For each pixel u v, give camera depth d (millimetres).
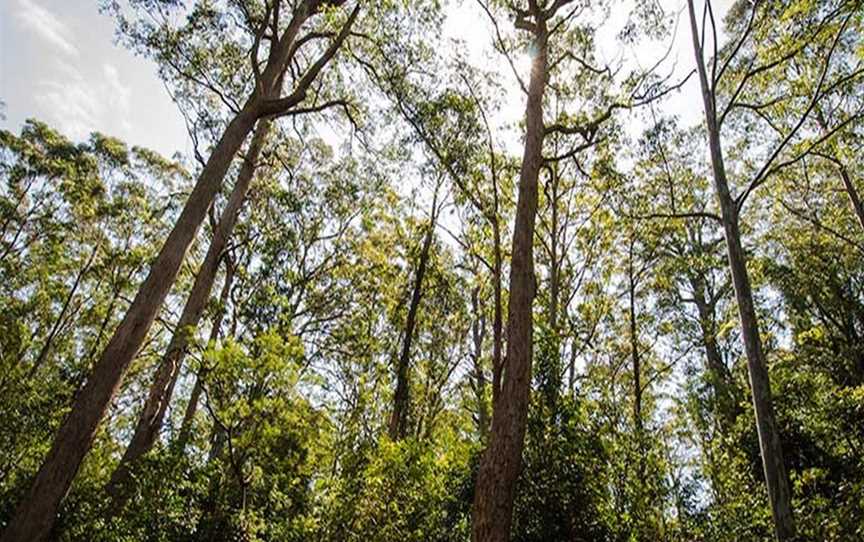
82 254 25156
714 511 10352
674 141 17344
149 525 7551
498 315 9203
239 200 14062
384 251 20266
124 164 25062
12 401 13086
